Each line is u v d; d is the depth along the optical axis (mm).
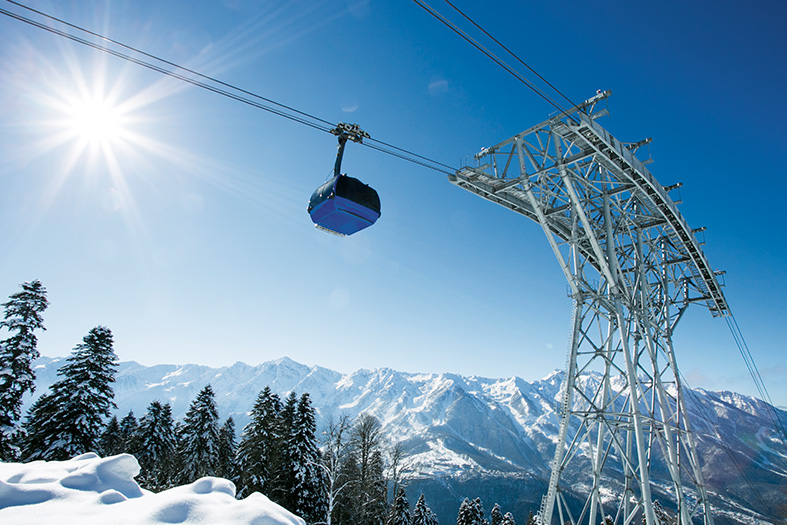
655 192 24844
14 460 29938
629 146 24828
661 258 32594
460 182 24094
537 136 23250
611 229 24344
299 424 43156
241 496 39000
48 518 4621
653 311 29078
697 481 26188
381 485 44750
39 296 32719
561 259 23469
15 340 31109
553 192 25125
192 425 47000
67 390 34938
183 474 44031
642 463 20531
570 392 22188
